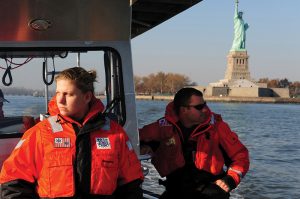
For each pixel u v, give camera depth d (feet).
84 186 8.45
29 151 8.57
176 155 12.19
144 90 449.48
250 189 50.75
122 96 13.48
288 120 181.37
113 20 12.78
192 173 12.05
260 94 361.51
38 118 13.47
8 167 8.53
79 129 8.63
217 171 11.98
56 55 13.24
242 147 12.25
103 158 8.61
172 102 12.85
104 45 13.32
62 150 8.45
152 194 16.65
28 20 12.28
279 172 63.16
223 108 271.69
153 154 12.94
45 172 8.41
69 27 12.74
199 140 11.97
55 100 8.95
